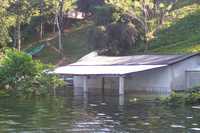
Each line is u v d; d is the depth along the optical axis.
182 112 34.16
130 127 27.16
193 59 55.88
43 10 94.62
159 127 27.12
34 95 49.12
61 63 86.81
